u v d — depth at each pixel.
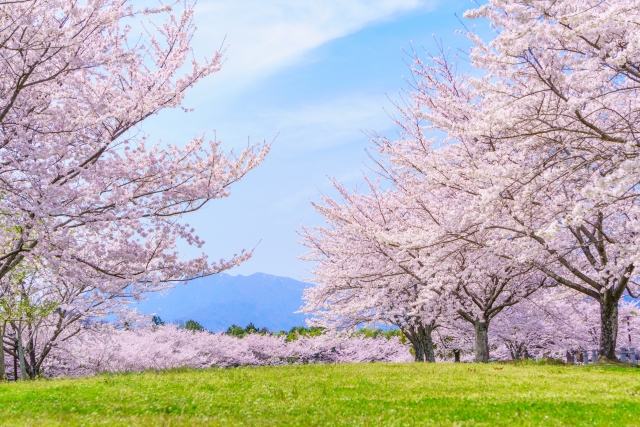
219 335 52.69
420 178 19.66
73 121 13.16
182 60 14.89
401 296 26.56
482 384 11.20
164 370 17.66
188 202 14.74
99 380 13.63
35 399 9.69
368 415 7.44
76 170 13.10
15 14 11.08
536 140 13.75
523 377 12.77
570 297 24.16
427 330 27.36
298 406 8.41
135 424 6.81
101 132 14.62
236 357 51.31
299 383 11.97
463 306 24.06
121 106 13.74
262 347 54.69
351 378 13.09
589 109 13.45
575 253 20.81
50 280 19.67
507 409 7.62
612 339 17.69
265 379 12.99
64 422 6.93
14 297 21.08
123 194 13.76
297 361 54.56
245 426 6.73
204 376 14.00
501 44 10.40
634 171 9.70
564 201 14.12
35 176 12.29
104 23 12.29
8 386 12.90
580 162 13.59
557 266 21.02
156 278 14.12
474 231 16.80
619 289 17.47
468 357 43.66
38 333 27.50
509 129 12.84
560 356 38.38
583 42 11.87
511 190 13.95
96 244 14.10
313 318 34.50
